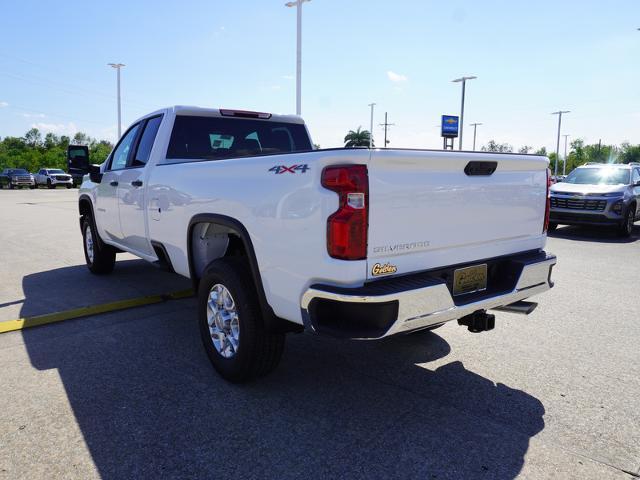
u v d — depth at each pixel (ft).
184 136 16.03
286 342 14.44
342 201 8.59
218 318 11.86
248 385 11.64
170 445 9.17
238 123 17.21
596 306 18.28
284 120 18.26
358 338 8.66
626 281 22.30
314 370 12.51
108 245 21.59
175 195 13.52
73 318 16.49
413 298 8.87
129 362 12.92
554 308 18.01
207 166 12.09
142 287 20.59
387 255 9.06
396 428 9.78
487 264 11.06
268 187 9.96
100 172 20.26
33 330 15.31
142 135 17.43
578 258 28.19
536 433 9.65
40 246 31.09
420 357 13.41
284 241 9.61
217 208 11.57
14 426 9.80
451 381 11.92
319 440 9.36
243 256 11.71
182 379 11.93
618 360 13.26
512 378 12.13
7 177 129.70
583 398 11.10
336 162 8.72
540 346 14.24
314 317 9.14
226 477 8.28
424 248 9.61
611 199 36.73
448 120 148.56
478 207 10.57
